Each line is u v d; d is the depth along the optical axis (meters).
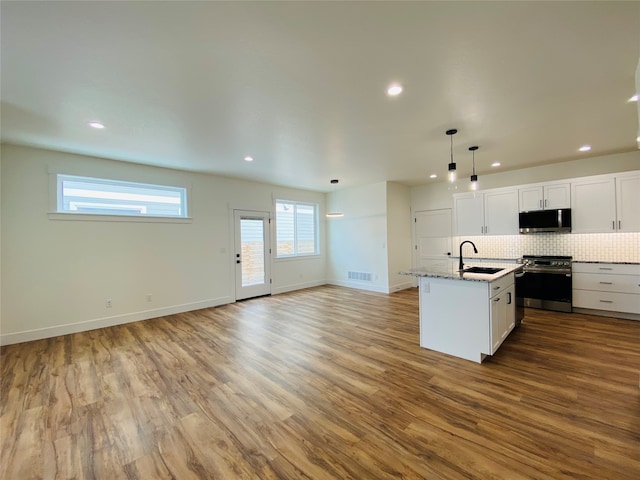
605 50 1.94
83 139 3.50
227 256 5.77
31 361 3.13
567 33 1.77
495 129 3.34
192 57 1.96
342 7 1.54
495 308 3.00
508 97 2.59
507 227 5.15
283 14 1.58
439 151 4.16
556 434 1.87
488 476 1.56
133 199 4.74
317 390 2.49
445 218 6.46
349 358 3.11
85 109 2.70
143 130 3.23
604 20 1.66
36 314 3.82
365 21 1.64
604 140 3.77
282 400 2.35
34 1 1.45
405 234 6.91
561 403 2.20
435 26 1.70
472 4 1.53
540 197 4.82
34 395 2.46
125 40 1.77
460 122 3.13
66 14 1.54
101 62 1.99
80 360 3.15
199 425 2.06
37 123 3.00
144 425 2.07
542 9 1.58
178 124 3.07
